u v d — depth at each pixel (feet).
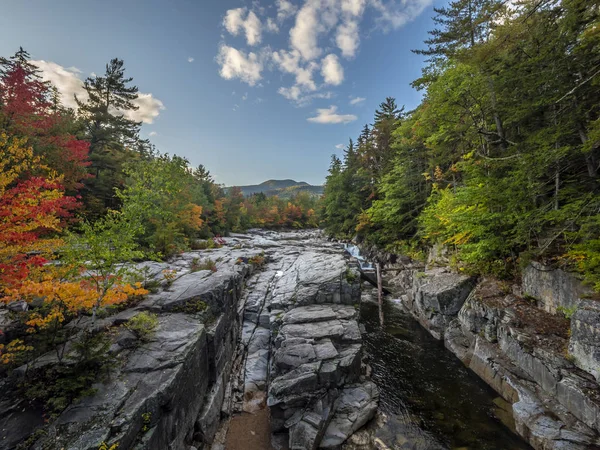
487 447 26.27
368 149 124.06
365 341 48.16
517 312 35.78
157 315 33.19
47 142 50.96
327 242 150.92
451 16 50.34
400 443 27.12
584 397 23.98
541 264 35.47
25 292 20.20
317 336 37.47
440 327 48.80
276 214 266.57
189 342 27.27
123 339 26.30
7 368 20.99
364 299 68.54
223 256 79.66
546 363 28.55
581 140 31.12
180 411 23.38
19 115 46.39
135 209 27.20
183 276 46.96
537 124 38.06
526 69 34.78
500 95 40.34
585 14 27.73
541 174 33.24
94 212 73.82
